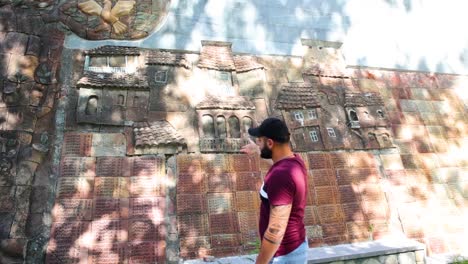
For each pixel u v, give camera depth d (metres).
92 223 2.90
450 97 4.71
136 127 3.38
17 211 2.84
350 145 3.91
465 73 5.01
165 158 3.33
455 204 3.88
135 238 2.93
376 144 4.02
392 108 4.34
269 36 4.37
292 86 4.10
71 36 3.72
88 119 3.29
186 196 3.21
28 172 2.99
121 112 3.42
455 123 4.50
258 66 4.04
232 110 3.69
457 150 4.29
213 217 3.20
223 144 3.51
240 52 4.16
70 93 3.42
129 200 3.06
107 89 3.47
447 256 3.47
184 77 3.79
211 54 4.02
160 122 3.48
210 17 4.23
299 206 1.75
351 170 3.77
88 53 3.62
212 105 3.64
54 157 3.12
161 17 4.04
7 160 2.98
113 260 2.82
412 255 3.18
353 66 4.54
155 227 3.01
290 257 1.75
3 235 2.73
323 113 4.02
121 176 3.14
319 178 3.63
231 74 3.96
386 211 3.65
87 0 3.86
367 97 4.30
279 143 1.87
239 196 3.35
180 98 3.67
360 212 3.57
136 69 3.71
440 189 3.94
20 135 3.10
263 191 1.78
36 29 3.60
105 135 3.30
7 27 3.50
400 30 4.96
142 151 3.28
